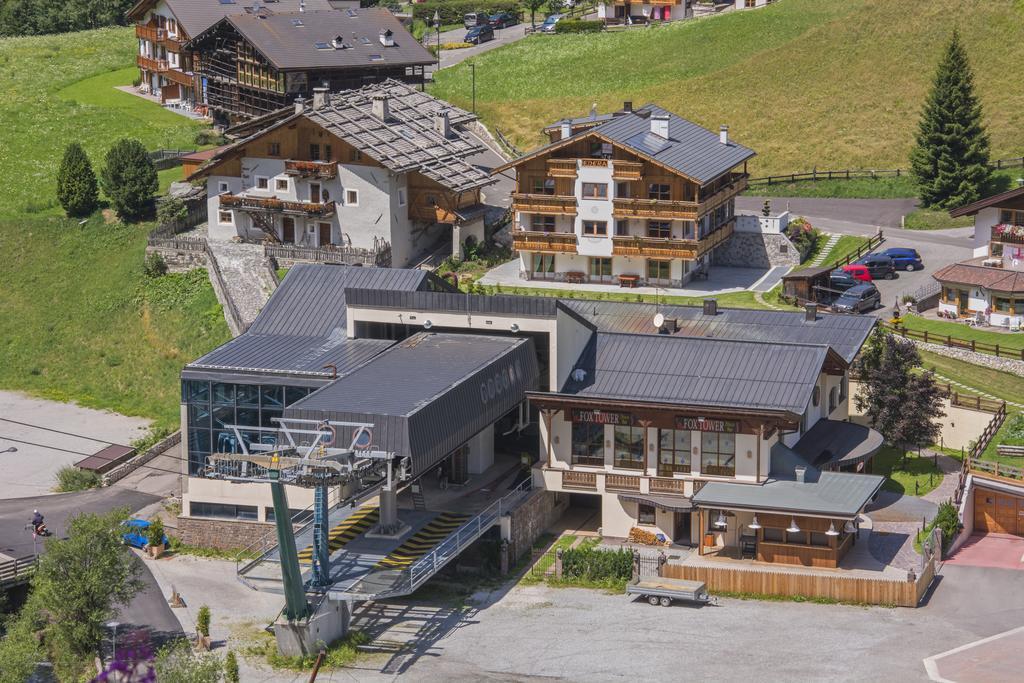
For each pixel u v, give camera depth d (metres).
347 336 104.75
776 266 143.75
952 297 130.50
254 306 136.25
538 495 98.06
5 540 103.12
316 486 83.25
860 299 130.38
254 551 97.88
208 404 98.75
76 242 156.88
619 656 82.69
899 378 105.44
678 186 135.00
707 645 83.50
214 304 139.38
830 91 191.00
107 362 137.75
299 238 145.75
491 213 154.50
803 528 90.62
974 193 157.62
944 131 158.75
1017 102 182.62
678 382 98.25
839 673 79.75
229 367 98.62
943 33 197.38
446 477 100.94
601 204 136.50
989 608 87.06
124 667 81.19
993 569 92.25
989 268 129.88
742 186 145.38
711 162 138.50
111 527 87.56
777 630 85.06
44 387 136.38
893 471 105.44
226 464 88.50
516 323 99.50
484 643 85.00
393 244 143.50
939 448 110.06
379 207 142.50
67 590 85.06
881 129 181.62
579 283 138.75
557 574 92.94
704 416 94.06
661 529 96.44
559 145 137.12
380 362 97.00
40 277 152.25
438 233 150.88
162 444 119.81
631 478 96.38
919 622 85.56
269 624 89.12
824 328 107.00
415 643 85.38
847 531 92.56
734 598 89.75
